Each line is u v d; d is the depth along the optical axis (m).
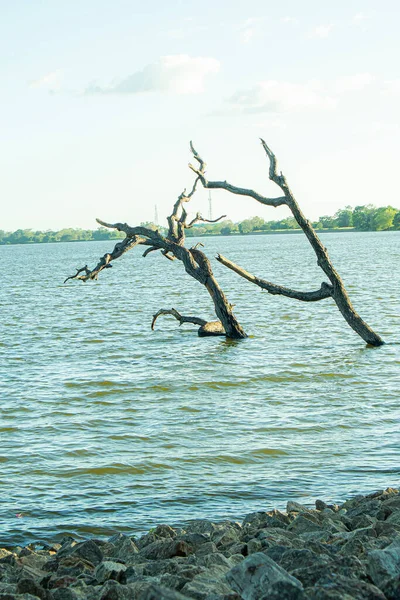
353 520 9.67
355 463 14.52
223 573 6.82
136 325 42.44
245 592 5.59
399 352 29.16
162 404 20.83
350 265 103.81
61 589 6.66
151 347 33.06
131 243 37.25
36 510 12.38
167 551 8.54
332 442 16.14
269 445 16.05
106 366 27.78
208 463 14.91
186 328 40.53
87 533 11.27
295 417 18.66
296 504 11.21
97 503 12.70
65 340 36.12
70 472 14.56
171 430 17.70
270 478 13.80
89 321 45.16
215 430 17.58
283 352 30.19
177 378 24.72
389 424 17.61
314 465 14.52
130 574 7.42
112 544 9.55
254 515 10.38
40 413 19.88
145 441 16.75
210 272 36.09
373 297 53.69
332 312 45.62
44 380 24.86
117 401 21.36
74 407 20.58
